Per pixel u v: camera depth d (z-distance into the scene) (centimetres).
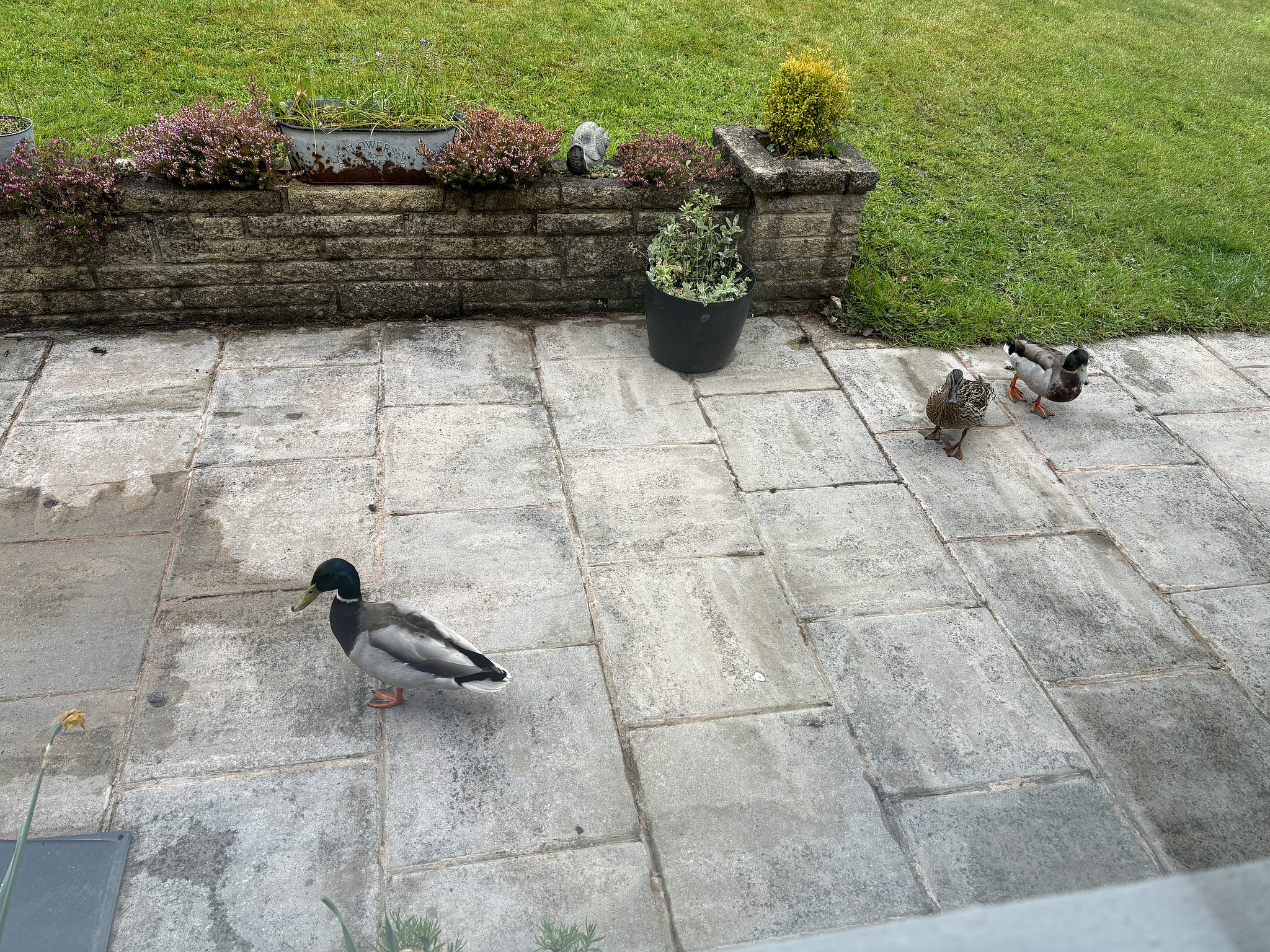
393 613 363
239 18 891
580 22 974
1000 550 501
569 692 404
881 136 893
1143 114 1014
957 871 345
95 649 406
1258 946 64
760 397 616
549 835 348
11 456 511
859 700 410
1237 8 1339
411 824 347
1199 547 513
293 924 314
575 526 498
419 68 846
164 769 360
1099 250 801
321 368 609
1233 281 773
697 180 644
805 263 682
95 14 861
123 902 317
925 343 683
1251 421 625
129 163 594
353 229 619
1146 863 352
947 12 1145
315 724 382
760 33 1023
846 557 490
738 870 340
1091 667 434
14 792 346
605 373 628
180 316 637
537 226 642
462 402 588
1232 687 429
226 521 481
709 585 466
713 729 393
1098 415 622
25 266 590
